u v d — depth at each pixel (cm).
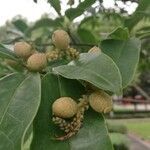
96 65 21
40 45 29
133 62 22
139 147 167
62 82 21
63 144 20
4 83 20
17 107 19
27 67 21
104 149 20
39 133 20
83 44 32
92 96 20
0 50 23
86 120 20
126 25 30
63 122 20
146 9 30
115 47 23
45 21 39
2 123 19
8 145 18
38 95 20
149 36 30
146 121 215
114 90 19
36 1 33
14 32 47
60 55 22
